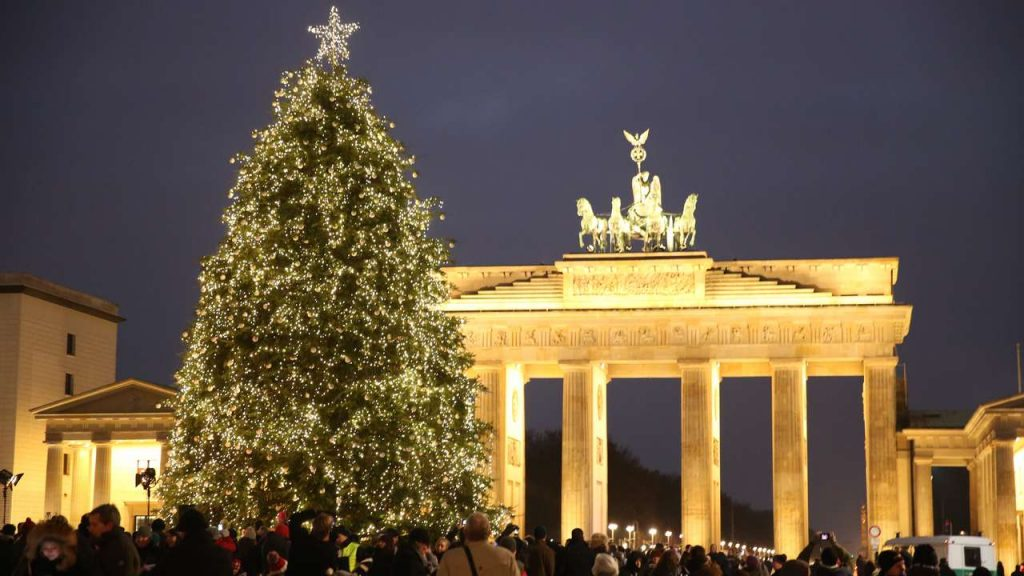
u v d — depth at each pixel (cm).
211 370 8888
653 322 15588
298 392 8712
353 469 8619
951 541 11119
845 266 15438
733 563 8444
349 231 8862
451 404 9462
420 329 9162
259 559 4962
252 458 8669
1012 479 14250
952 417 18512
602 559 4978
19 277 17562
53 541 3177
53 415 15700
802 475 15162
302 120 9081
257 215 8931
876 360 15150
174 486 8938
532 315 15688
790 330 15388
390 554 4838
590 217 16075
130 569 3538
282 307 8644
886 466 15025
